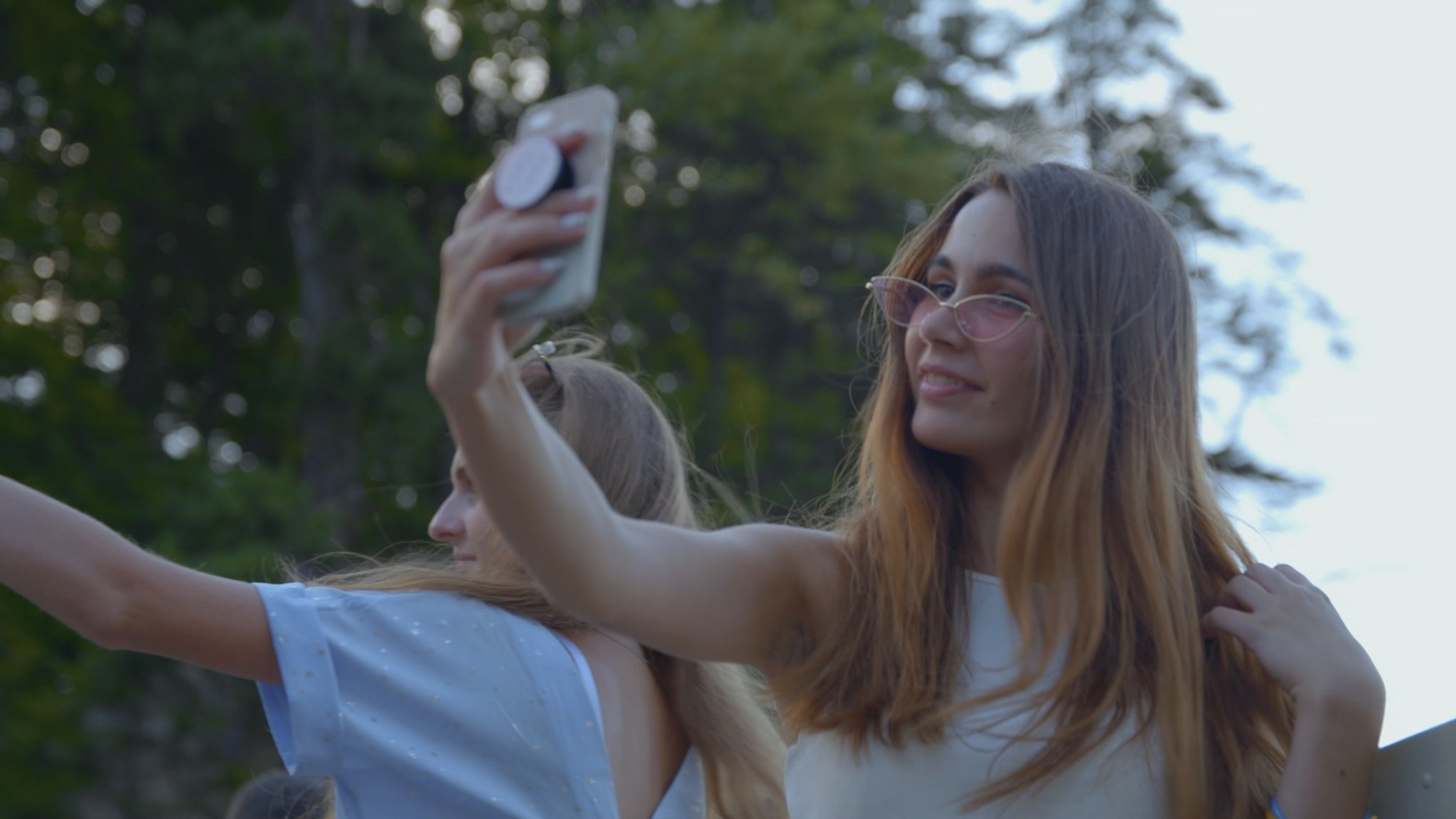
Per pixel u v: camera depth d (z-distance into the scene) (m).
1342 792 1.61
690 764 1.92
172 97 12.74
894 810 1.60
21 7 13.23
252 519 11.36
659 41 14.58
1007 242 1.71
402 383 13.10
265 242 14.73
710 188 14.66
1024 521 1.64
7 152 13.71
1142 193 2.01
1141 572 1.67
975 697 1.62
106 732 10.42
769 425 15.34
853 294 15.63
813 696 1.66
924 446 1.76
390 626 1.72
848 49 16.52
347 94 12.86
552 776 1.71
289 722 1.67
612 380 2.13
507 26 15.79
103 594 1.58
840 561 1.72
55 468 12.10
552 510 1.25
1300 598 1.72
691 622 1.50
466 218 1.12
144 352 14.52
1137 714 1.64
